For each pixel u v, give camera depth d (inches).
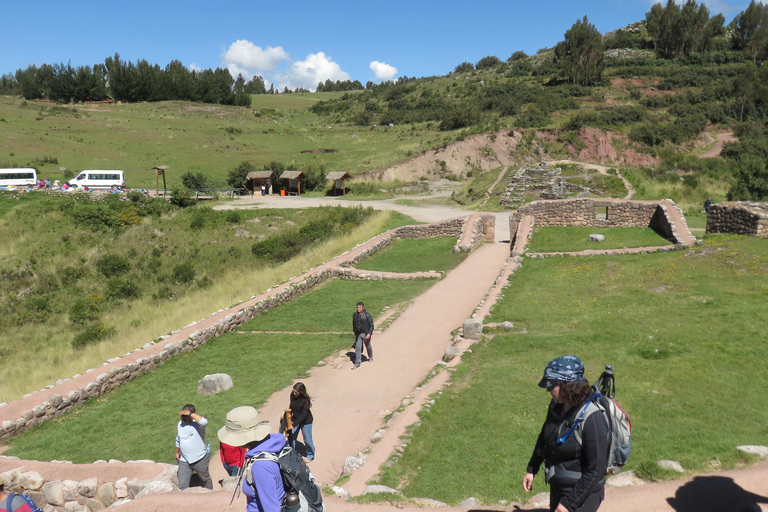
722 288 553.6
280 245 1416.1
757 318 452.1
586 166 2142.0
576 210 1114.7
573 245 943.0
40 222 1558.8
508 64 7022.6
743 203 856.3
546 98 4106.8
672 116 3848.4
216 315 670.5
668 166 2810.0
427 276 846.5
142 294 1231.5
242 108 5098.4
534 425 319.9
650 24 5866.1
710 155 3235.7
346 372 498.3
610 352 422.9
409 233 1176.2
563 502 137.3
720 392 328.2
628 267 726.5
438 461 291.6
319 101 6633.9
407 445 315.0
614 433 140.6
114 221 1614.2
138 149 2970.0
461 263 931.3
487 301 629.3
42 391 463.8
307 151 3260.3
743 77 4005.9
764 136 3388.3
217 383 477.4
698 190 1692.9
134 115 4020.7
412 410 364.2
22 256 1358.3
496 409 348.2
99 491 286.4
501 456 287.0
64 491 290.0
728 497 199.6
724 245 718.5
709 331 436.8
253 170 2354.8
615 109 3764.8
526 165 2246.6
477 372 424.2
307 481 150.8
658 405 319.6
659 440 269.0
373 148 3341.5
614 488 215.3
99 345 796.6
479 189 1937.7
